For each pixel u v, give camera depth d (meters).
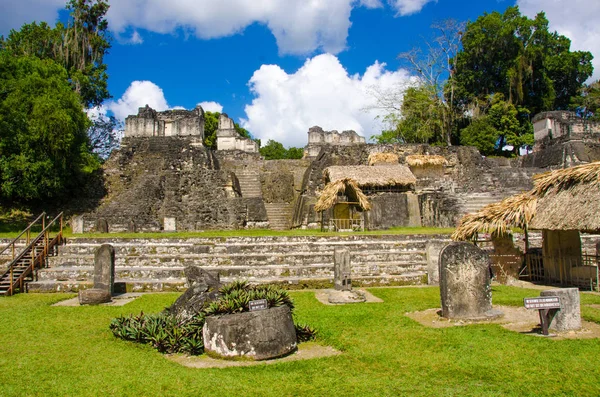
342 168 22.64
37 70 22.59
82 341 6.59
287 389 4.57
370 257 13.34
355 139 34.56
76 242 14.10
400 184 22.00
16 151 20.73
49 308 9.12
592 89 36.84
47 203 23.23
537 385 4.55
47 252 13.12
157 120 30.23
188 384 4.73
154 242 14.31
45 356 5.84
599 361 5.20
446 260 7.59
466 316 7.43
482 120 33.69
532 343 5.93
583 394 4.32
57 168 21.61
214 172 24.22
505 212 11.57
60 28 31.72
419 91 36.19
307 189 24.59
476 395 4.33
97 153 35.06
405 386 4.60
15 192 21.39
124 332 6.69
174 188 23.61
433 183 23.28
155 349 6.13
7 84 21.00
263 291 6.55
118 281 11.30
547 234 12.17
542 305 6.41
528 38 35.34
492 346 5.85
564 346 5.77
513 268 11.80
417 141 36.44
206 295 6.81
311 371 5.10
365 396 4.37
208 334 5.83
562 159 27.28
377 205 21.11
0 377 5.06
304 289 11.38
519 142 33.12
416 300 9.42
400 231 17.69
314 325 7.26
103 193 24.25
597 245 11.77
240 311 6.10
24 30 30.61
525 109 34.31
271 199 26.69
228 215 21.72
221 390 4.56
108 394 4.54
